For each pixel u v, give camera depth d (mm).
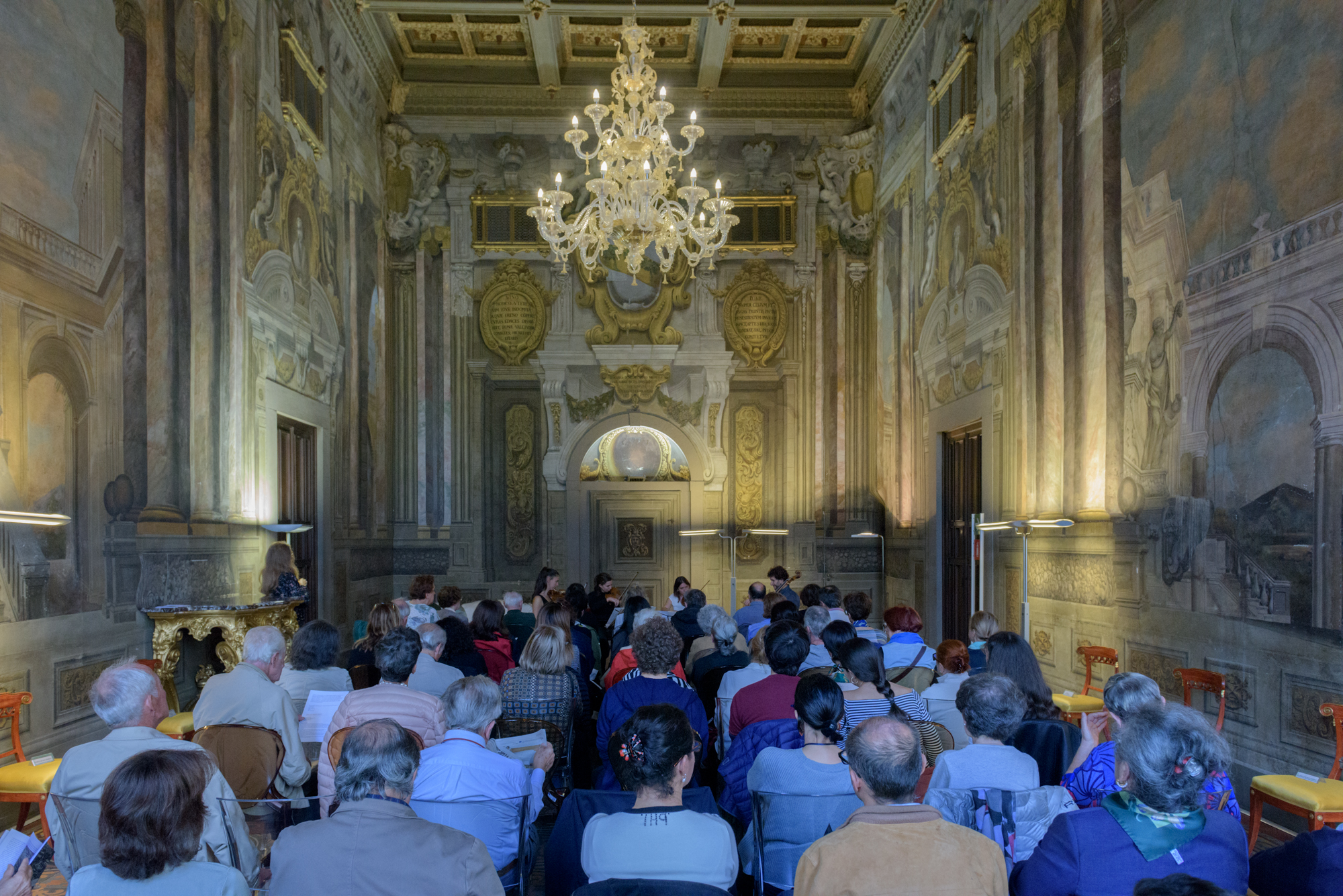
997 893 2252
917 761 2398
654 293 15070
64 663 6004
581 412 15016
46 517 5195
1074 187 8062
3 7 5512
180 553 7562
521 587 14961
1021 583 9195
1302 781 4637
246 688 4082
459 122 14867
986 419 10117
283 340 10008
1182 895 1570
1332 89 5000
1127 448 7203
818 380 15070
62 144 6094
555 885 3059
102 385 6539
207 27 8172
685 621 8273
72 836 3086
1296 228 5285
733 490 15203
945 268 11562
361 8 12258
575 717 5258
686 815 2736
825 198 15008
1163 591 6656
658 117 8805
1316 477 5105
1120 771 2516
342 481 12211
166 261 7453
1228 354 5930
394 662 4059
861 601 7195
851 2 12406
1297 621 5250
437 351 14914
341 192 12195
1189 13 6367
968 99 10586
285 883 2416
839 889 2227
